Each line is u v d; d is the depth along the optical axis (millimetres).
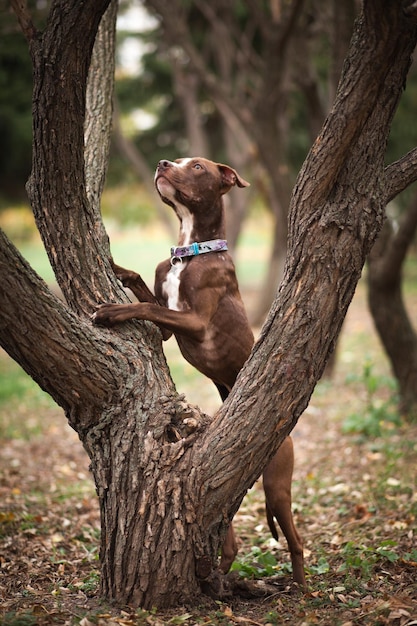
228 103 12359
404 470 6734
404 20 3301
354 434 8133
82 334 3678
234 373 4477
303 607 3811
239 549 5176
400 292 8438
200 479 3691
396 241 7953
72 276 3939
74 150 3807
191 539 3695
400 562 4523
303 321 3674
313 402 9805
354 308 18891
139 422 3766
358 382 10625
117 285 4094
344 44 7699
